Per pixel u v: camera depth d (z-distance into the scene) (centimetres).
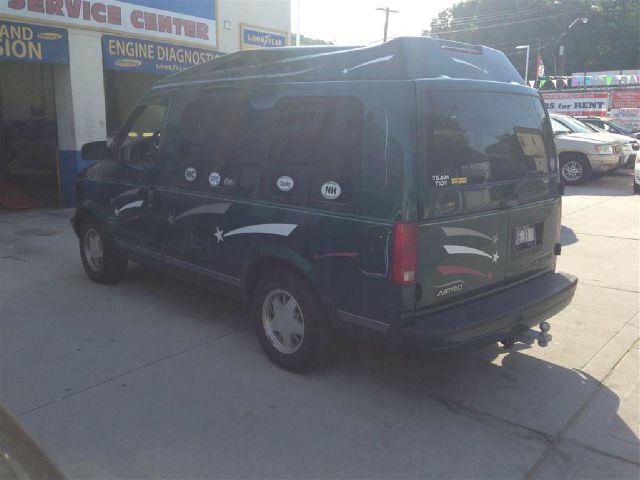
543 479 299
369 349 456
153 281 627
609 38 5847
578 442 333
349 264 354
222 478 298
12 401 374
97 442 329
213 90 459
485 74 393
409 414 362
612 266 700
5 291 591
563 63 4450
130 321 513
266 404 372
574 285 432
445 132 345
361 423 351
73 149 1095
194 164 470
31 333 484
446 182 344
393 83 336
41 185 1345
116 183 559
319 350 393
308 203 377
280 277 404
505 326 364
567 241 827
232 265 442
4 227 916
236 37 1356
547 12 5878
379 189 337
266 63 420
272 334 425
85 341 469
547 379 411
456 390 394
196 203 466
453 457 317
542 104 440
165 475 300
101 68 1105
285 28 1478
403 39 341
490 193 373
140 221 533
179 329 496
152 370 418
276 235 397
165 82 524
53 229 904
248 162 420
